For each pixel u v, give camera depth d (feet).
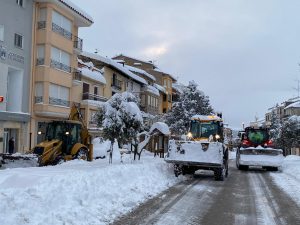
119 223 28.37
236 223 30.07
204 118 70.23
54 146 70.85
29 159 65.31
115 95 65.77
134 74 198.59
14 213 25.88
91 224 27.37
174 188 48.11
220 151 59.16
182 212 33.37
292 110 267.39
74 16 122.52
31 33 107.65
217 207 36.45
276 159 81.10
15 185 33.83
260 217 32.40
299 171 72.08
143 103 207.51
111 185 40.78
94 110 143.33
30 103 107.55
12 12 100.73
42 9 110.11
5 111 97.09
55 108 112.16
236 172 79.30
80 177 38.06
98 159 86.43
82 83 142.10
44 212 27.96
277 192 47.21
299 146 119.55
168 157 60.13
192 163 59.31
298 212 34.68
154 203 36.88
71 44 121.08
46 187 32.30
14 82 104.06
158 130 91.71
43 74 108.47
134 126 64.85
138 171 51.16
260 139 90.84
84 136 80.38
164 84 251.80
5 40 98.48
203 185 52.60
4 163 63.67
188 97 166.50
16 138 104.06
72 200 32.09
